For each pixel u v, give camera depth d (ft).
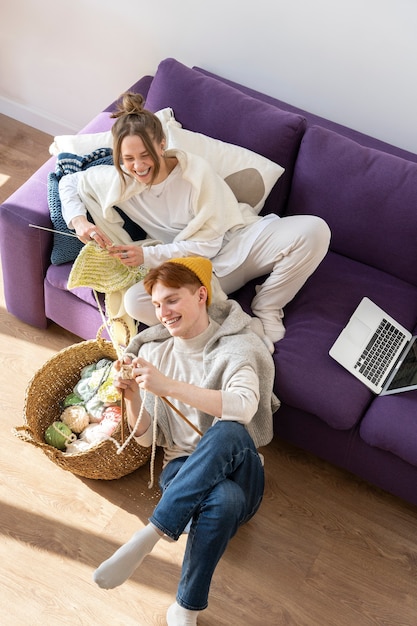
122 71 10.86
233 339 7.53
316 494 8.47
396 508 8.44
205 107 8.83
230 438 7.04
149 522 7.71
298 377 7.82
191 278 7.26
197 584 6.98
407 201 8.36
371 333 8.22
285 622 7.50
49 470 8.31
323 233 8.07
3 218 8.38
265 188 8.64
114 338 7.92
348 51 9.21
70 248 8.45
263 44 9.66
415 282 8.84
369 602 7.70
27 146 11.72
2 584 7.43
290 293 8.27
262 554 7.93
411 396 7.81
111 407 8.15
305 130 8.74
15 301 9.26
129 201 8.20
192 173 7.95
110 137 8.83
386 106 9.44
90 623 7.30
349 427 7.77
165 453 7.92
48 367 8.26
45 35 11.02
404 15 8.66
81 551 7.75
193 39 10.07
